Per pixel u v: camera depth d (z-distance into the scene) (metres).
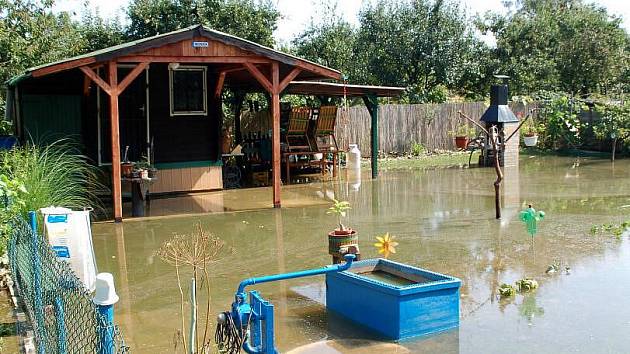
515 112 22.14
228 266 7.69
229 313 4.22
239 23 23.62
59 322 3.86
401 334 5.21
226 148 16.06
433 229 9.56
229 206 12.11
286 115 16.41
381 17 27.58
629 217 10.14
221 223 10.37
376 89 15.59
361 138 20.38
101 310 3.35
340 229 6.83
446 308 5.39
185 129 13.91
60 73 12.28
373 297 5.45
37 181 8.52
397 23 27.28
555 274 6.98
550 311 5.78
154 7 23.50
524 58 28.30
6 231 6.95
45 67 9.95
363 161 19.89
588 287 6.46
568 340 5.09
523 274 7.01
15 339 5.17
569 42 29.39
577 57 29.22
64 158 11.52
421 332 5.30
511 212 10.81
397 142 21.00
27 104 12.95
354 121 20.20
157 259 8.04
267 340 4.24
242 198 13.13
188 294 6.58
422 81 27.55
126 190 13.05
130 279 7.19
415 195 13.02
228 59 11.11
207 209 11.78
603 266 7.25
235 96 17.16
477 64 27.47
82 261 6.21
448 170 17.38
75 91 13.29
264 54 11.33
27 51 18.11
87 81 12.34
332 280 5.98
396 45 26.83
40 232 7.03
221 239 9.16
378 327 5.40
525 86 28.03
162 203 12.60
